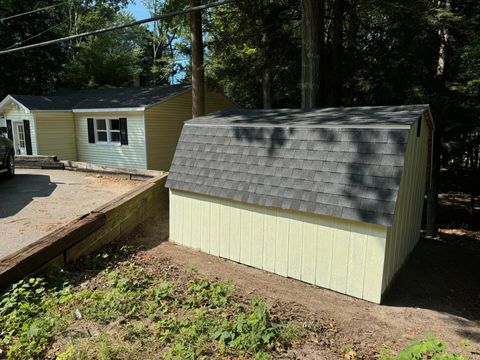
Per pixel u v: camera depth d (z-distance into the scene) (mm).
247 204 6262
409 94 11445
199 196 6949
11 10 20703
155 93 16688
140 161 15203
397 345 3990
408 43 11695
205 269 6047
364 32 12797
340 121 6066
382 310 4949
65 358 3172
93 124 16516
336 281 5441
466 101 10797
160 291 4664
